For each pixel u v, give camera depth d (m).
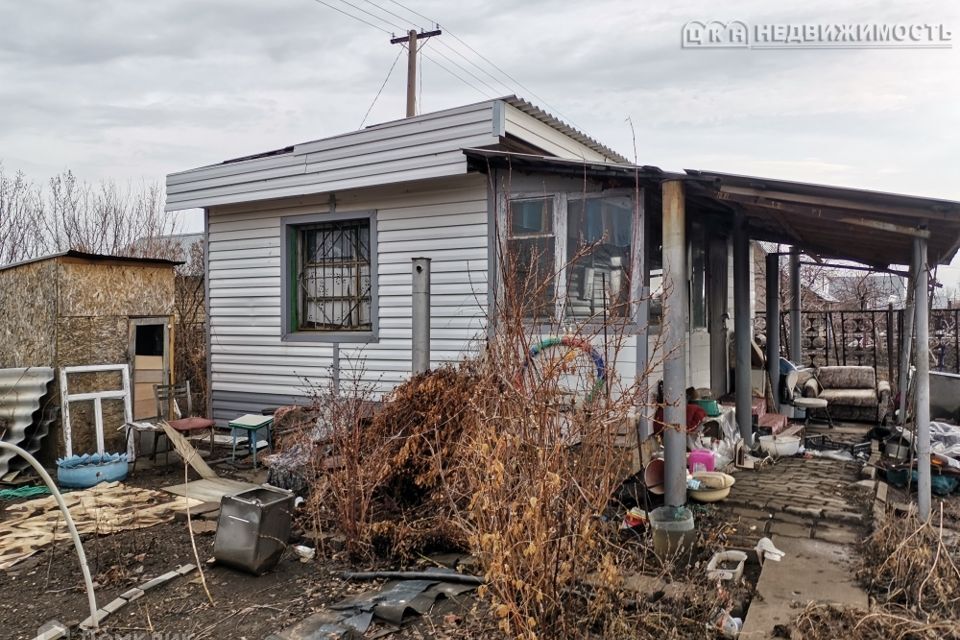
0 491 6.34
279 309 8.71
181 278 11.42
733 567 4.03
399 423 5.04
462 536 4.39
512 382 3.54
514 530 3.08
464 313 7.27
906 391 7.64
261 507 4.21
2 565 4.44
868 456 7.16
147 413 8.14
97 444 7.39
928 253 6.94
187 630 3.49
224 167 8.76
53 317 7.29
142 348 8.44
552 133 7.69
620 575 3.54
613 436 3.64
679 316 5.01
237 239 9.03
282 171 8.27
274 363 8.77
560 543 3.13
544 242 6.54
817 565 4.12
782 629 3.23
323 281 8.56
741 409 7.38
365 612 3.59
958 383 8.36
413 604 3.64
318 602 3.83
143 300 8.12
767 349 9.30
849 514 5.01
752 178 4.75
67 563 4.48
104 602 3.88
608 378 3.94
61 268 7.30
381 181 7.46
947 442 6.95
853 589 3.74
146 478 6.96
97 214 17.08
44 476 3.50
